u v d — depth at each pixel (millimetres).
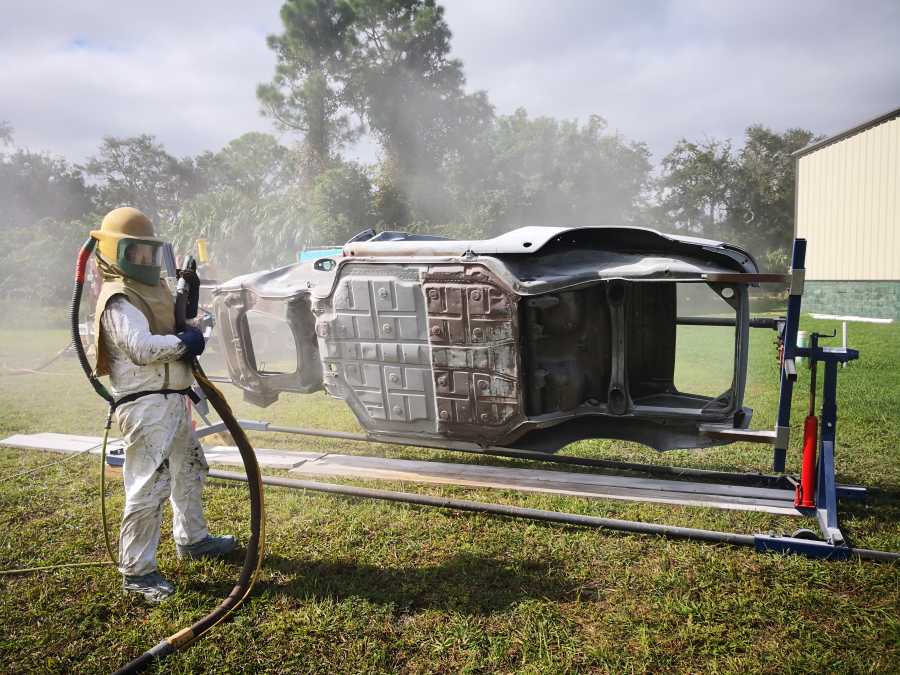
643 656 2564
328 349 4602
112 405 3197
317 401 8094
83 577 3420
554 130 44125
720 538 3420
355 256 4441
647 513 3957
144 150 70500
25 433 6531
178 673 2566
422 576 3266
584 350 4105
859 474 4527
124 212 3129
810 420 3680
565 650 2615
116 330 3020
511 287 3826
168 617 3008
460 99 40344
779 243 44938
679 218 45938
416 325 4219
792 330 3676
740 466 4875
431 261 4082
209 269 12633
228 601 3010
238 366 5207
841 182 19953
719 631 2705
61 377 10328
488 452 4422
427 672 2525
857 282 19547
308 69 40062
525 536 3701
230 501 4410
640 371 4383
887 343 11297
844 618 2789
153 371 3143
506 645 2664
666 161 45750
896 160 18250
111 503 4453
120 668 2613
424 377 4297
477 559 3426
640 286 4293
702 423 3867
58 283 25344
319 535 3811
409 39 38062
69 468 5227
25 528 4047
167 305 3303
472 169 40375
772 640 2654
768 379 8117
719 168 44094
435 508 4145
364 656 2633
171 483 3477
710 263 3699
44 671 2637
